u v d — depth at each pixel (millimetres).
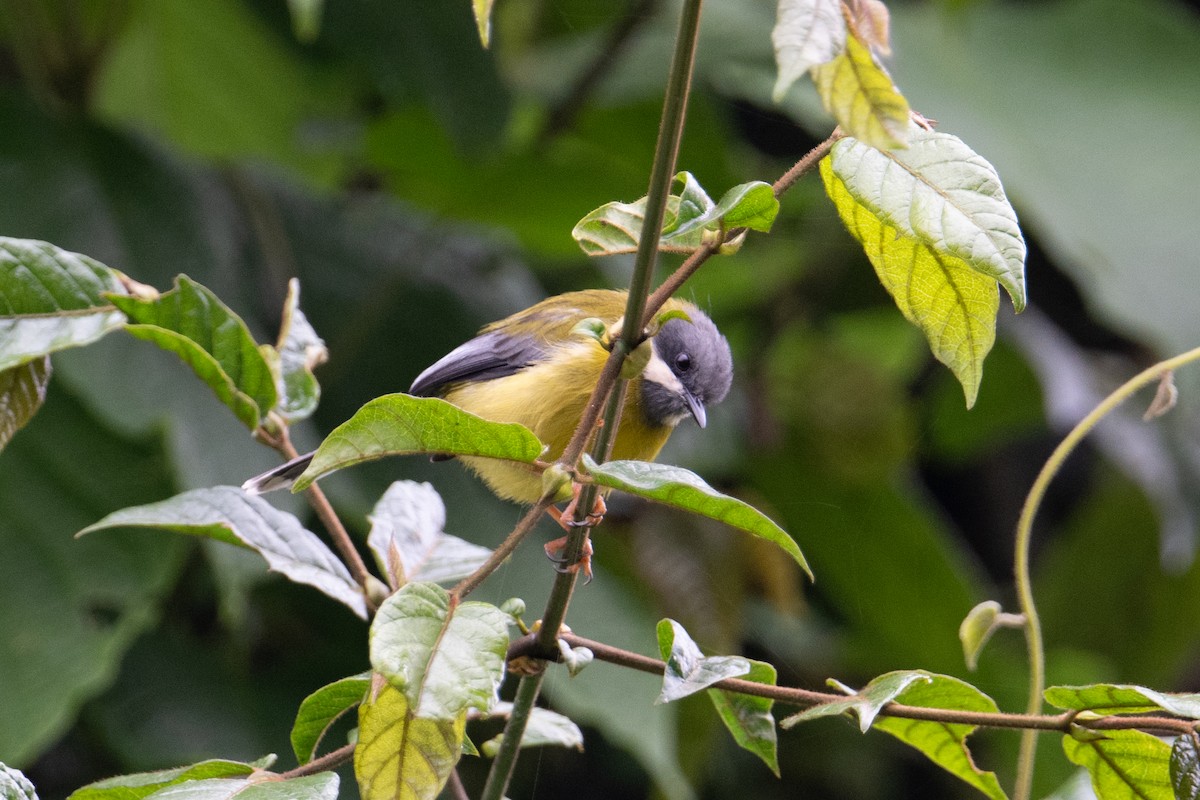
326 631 10508
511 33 11438
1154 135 11648
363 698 4398
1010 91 11875
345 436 3941
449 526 9711
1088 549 13797
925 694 4703
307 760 4629
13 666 8539
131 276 9703
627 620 9766
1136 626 13633
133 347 9109
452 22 10273
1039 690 5035
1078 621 13758
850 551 12414
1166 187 11328
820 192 11695
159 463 9242
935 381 14641
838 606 13352
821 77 3523
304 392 5555
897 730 4934
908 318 4375
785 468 12227
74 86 10633
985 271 3680
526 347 8711
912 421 12805
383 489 9703
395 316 10766
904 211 3781
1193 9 14852
